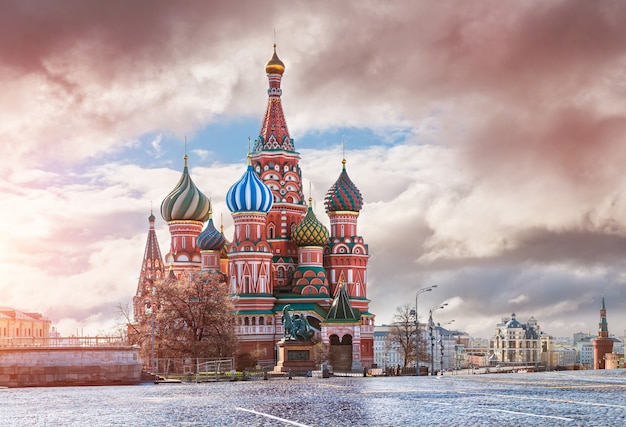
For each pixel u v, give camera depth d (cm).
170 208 19688
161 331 13125
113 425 3219
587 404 3656
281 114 19862
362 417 3269
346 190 19250
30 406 4600
